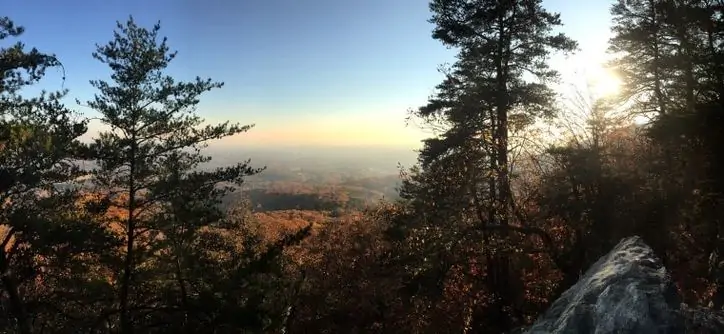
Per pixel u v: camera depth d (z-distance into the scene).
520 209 19.19
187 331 12.83
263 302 12.90
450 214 18.19
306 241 24.23
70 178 13.95
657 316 5.60
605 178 16.16
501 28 19.77
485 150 19.58
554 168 18.19
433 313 18.97
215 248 15.88
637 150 18.58
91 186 14.63
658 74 24.38
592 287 6.83
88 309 16.06
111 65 14.86
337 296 20.09
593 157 16.48
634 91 25.39
